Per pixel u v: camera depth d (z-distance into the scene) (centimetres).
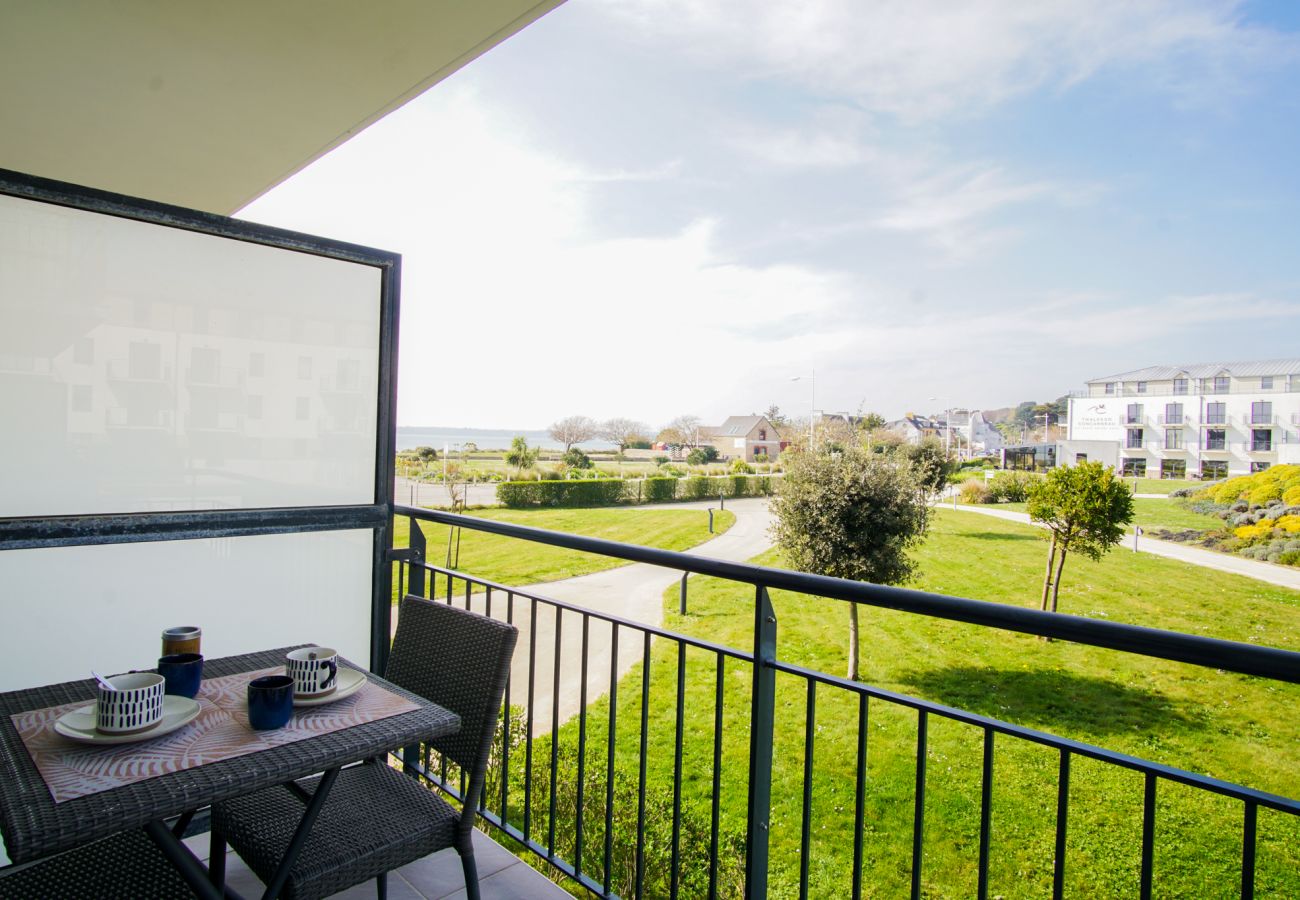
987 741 107
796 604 1270
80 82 266
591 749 752
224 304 237
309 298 254
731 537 1823
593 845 475
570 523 1958
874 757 741
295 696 137
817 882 548
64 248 208
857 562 916
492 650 161
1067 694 839
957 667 946
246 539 241
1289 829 581
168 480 226
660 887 454
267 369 245
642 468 2623
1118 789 655
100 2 216
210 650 234
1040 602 959
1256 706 776
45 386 205
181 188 385
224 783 106
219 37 236
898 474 932
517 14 221
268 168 354
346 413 263
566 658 1048
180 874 124
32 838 89
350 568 265
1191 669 885
